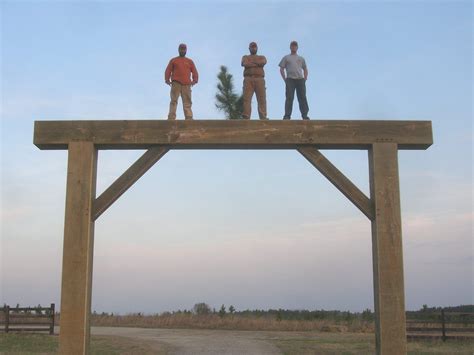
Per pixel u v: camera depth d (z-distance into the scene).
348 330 24.38
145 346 17.20
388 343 8.18
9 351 15.45
